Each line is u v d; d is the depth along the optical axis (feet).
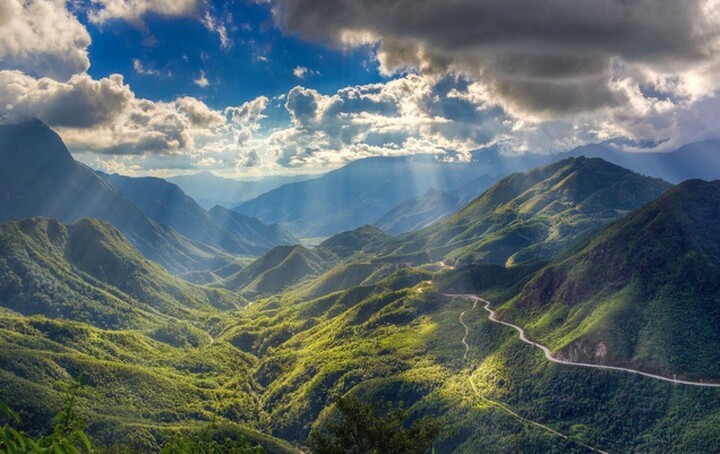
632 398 642.22
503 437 641.81
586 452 598.75
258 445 89.66
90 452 71.00
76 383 82.43
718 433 553.64
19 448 60.54
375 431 167.43
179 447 83.61
